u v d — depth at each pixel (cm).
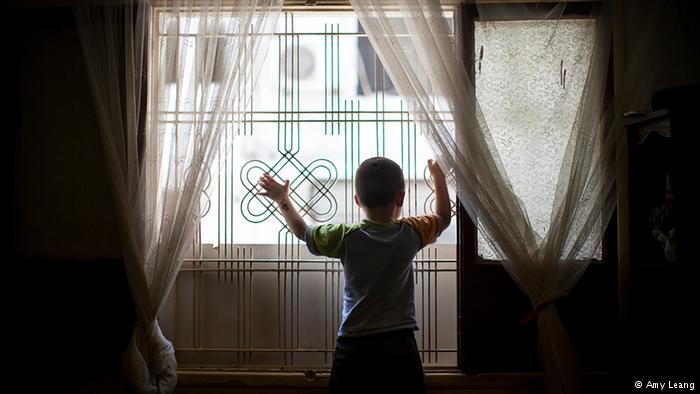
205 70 172
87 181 191
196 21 179
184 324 199
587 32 185
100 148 191
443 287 198
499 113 182
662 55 174
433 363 195
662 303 158
